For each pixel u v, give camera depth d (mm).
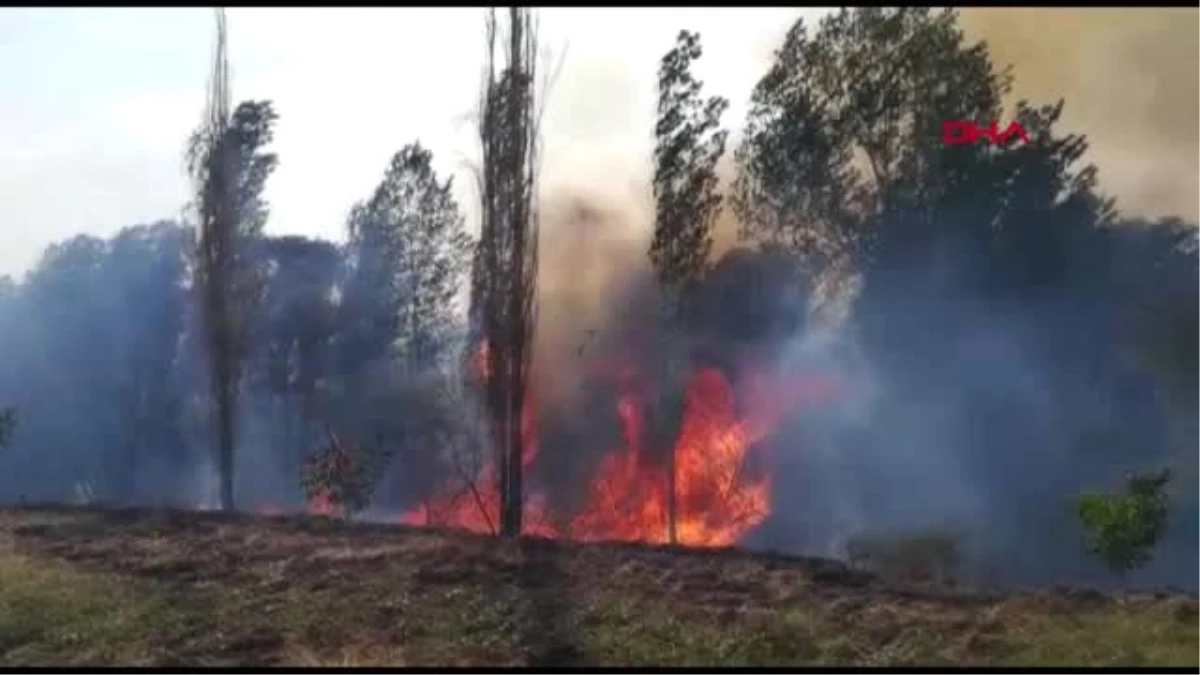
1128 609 8875
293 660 8352
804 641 8258
